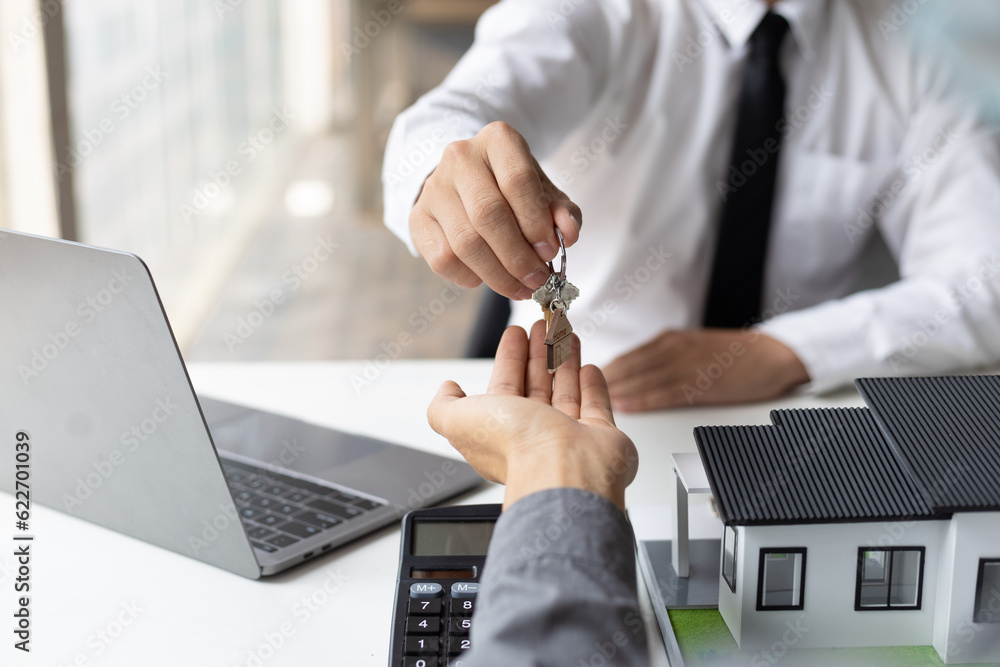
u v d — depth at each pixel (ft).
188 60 10.02
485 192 1.82
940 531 1.53
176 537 1.96
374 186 13.71
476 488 2.30
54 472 2.09
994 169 3.92
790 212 4.14
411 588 1.67
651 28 4.01
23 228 5.10
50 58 4.98
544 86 3.41
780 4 3.90
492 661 1.18
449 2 14.78
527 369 1.79
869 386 1.81
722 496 1.53
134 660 1.61
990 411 1.71
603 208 4.17
